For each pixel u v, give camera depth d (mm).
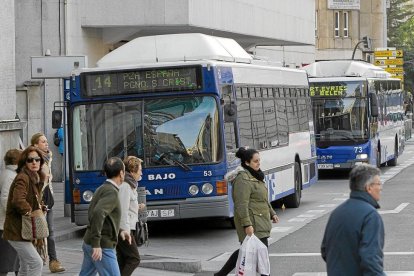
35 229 18000
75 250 25672
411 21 148375
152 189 27219
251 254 18375
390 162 60219
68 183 31547
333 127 49688
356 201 11789
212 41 30234
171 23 45531
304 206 37281
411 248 25078
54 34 44406
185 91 27266
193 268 22656
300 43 67312
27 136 44031
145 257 23672
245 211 18609
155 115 27344
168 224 32312
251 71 30703
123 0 45312
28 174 18203
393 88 59875
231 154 27781
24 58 44406
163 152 27281
